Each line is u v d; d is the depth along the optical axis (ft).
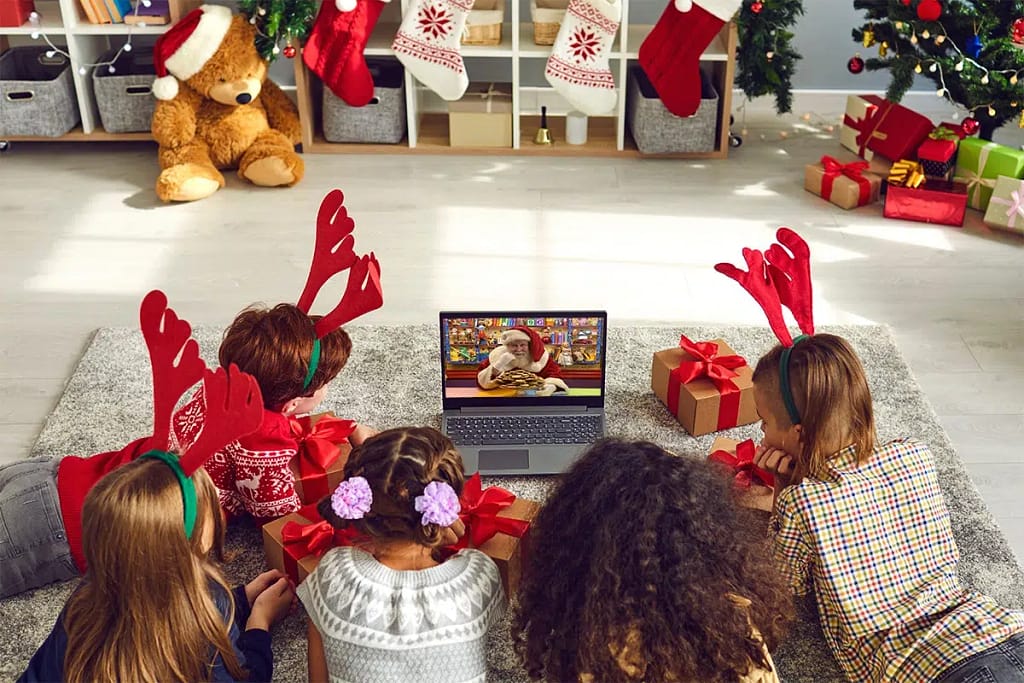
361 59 12.48
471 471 7.59
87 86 12.86
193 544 4.98
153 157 13.03
